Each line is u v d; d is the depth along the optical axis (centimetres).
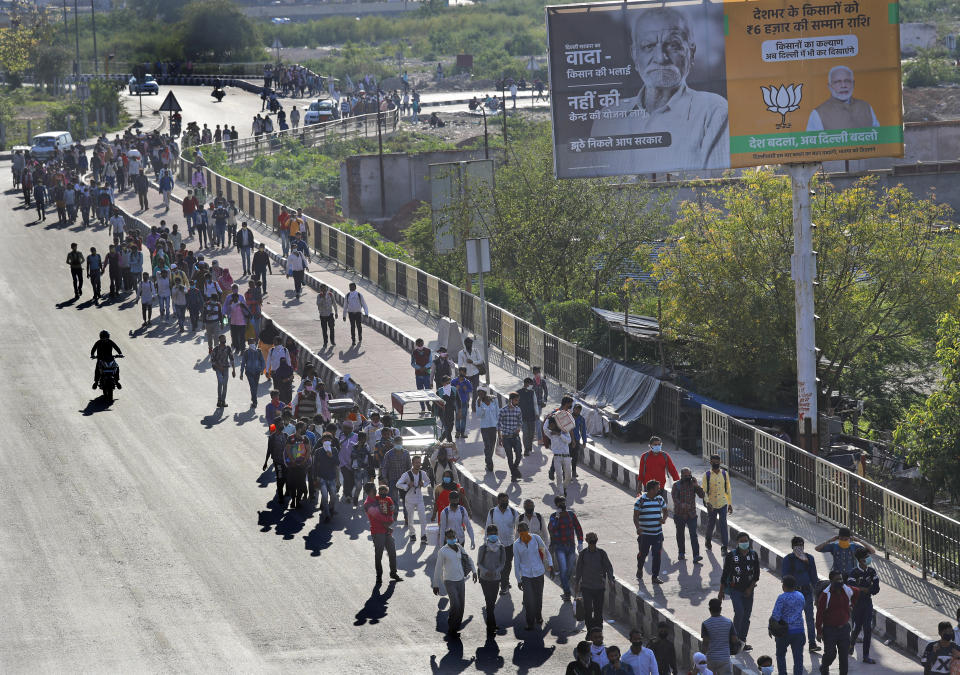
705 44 6191
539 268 9600
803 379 6300
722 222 7281
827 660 3759
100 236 11069
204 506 5434
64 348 7988
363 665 3953
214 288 8256
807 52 6156
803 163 6225
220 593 4525
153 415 6712
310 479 5544
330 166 18862
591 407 6862
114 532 5112
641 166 6284
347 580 4672
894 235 7169
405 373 7388
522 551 4234
